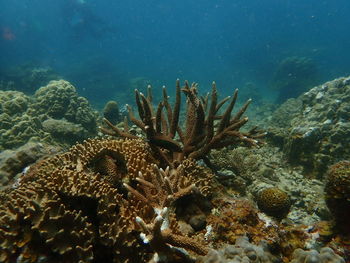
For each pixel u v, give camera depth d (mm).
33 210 2418
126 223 2732
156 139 3986
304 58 26656
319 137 6816
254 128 4965
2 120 7969
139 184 3307
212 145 4441
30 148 5750
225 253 2572
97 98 26844
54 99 9469
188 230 3104
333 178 3469
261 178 6273
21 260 2355
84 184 2762
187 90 4207
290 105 12656
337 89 8273
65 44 45500
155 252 2469
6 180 5211
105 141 3928
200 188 3525
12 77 23203
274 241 3084
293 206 5523
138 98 3828
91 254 2426
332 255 2559
